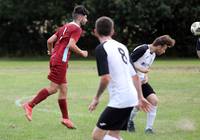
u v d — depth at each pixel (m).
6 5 89.06
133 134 20.14
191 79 45.06
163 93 34.81
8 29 94.06
